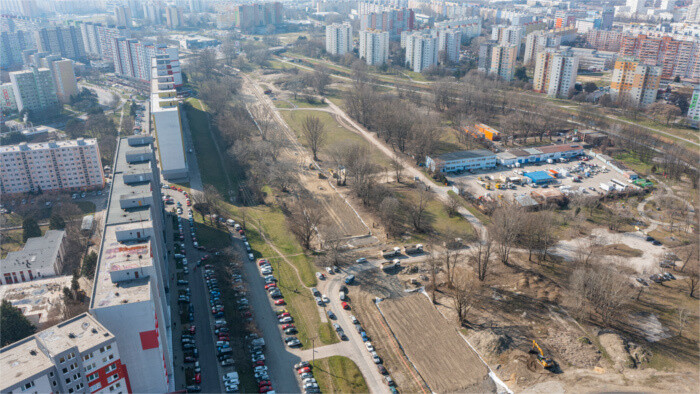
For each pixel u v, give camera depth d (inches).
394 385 6875.0
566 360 7308.1
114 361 5689.0
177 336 7691.9
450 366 7249.0
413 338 7805.1
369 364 7253.9
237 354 7342.5
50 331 5610.2
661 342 7637.8
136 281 6451.8
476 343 7652.6
